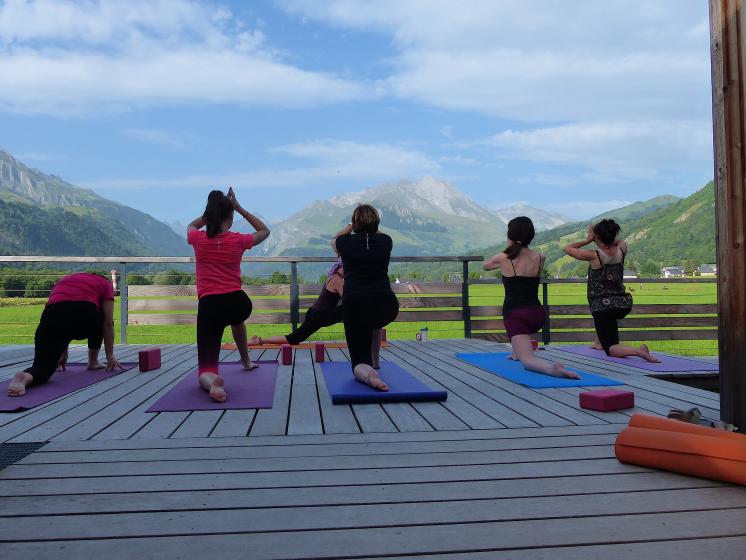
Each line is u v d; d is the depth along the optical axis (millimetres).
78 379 4422
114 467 2225
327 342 6773
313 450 2459
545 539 1580
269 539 1584
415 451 2443
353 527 1660
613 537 1594
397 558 1478
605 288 5801
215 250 3916
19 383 3758
